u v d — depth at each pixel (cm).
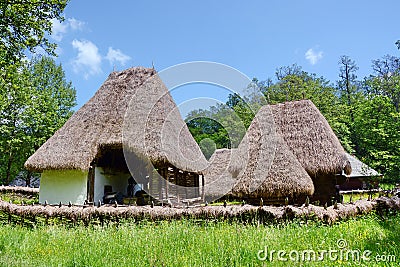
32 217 851
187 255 512
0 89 1731
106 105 1496
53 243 624
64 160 1303
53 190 1373
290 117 1554
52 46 1568
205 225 778
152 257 505
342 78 4625
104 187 1452
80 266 480
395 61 3950
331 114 3894
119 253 540
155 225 786
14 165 3186
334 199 1376
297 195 1179
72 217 827
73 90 3831
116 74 1656
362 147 2798
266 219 770
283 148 1277
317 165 1349
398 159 1772
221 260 480
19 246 597
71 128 1444
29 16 1464
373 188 1756
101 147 1337
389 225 790
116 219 812
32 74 3631
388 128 2219
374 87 4056
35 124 3166
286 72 4350
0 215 877
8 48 1464
